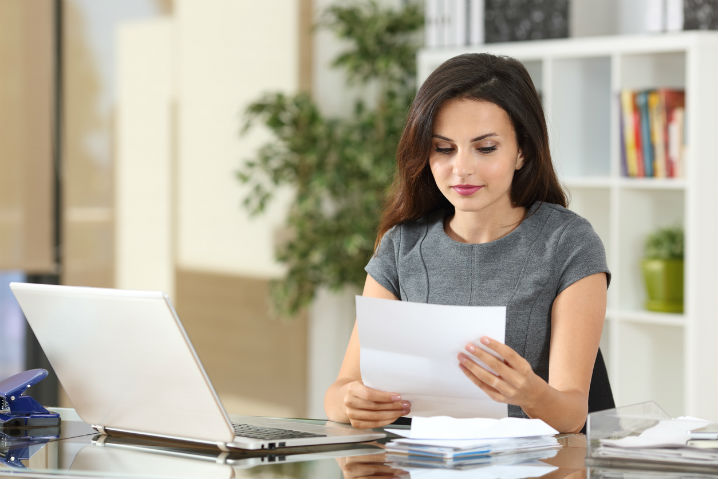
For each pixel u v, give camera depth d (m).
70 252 5.41
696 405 4.19
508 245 2.47
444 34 4.94
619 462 1.83
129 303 1.94
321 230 5.33
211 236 5.60
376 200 5.22
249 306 5.63
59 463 1.90
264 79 5.56
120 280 5.51
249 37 5.55
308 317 5.69
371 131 5.40
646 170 4.38
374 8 5.49
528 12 4.70
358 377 2.50
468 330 1.97
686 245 4.20
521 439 1.99
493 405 2.05
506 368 2.00
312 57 5.58
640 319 4.37
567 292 2.38
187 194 5.56
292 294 5.45
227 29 5.55
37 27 5.20
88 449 2.03
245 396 5.67
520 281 2.44
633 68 4.48
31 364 5.35
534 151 2.41
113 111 5.46
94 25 5.40
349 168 5.30
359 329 2.07
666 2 4.27
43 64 5.22
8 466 1.88
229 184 5.59
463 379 2.03
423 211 2.62
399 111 5.32
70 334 2.09
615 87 4.44
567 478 1.74
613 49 4.40
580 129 4.65
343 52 5.66
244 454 1.96
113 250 5.50
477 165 2.30
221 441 1.98
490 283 2.47
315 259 5.41
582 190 4.69
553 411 2.08
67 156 5.39
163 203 5.54
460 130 2.29
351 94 5.70
